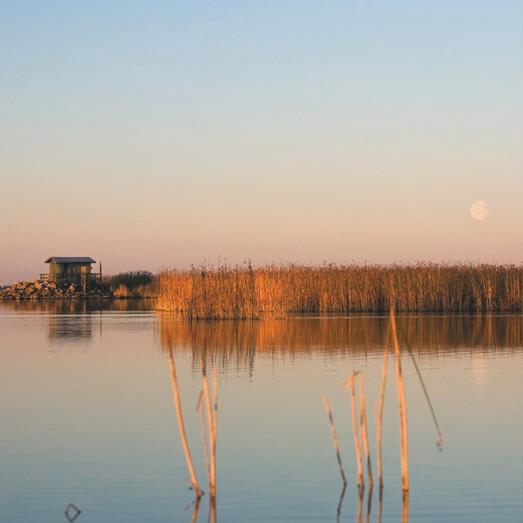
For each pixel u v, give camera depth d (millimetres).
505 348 38594
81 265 120438
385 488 16719
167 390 28078
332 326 51469
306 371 31812
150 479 17453
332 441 20562
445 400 25609
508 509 15398
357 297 65188
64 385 29281
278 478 17453
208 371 32125
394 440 20672
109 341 44969
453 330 47844
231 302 60469
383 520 14898
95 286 119062
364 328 49594
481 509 15398
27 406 25297
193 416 23719
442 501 15867
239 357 36344
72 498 16234
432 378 29750
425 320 56000
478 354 36406
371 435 21188
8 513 15398
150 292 114938
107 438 21031
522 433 21250
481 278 66750
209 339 44312
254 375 30969
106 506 15758
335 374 31000
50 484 17125
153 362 35406
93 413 24188
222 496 16297
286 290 63344
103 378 30891
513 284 66750
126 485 17047
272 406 24922
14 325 57844
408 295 65438
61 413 24203
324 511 15383
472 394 26562
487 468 18047
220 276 61500
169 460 18906
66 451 19750
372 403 25297
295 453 19469
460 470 17906
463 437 20875
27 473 17922
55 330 53031
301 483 17094
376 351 37875
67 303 98250
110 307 86188
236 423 22641
